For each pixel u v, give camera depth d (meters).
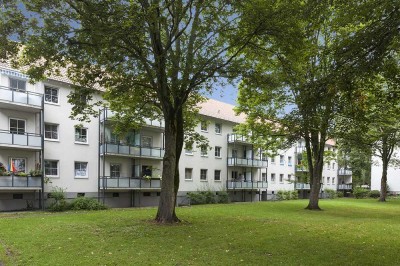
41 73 13.52
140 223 14.39
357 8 8.15
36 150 24.70
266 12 12.14
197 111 19.84
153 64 13.13
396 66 9.16
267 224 15.14
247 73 14.47
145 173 32.31
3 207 23.05
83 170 27.94
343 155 50.78
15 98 22.77
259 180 46.56
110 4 10.85
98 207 24.98
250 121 26.16
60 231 12.12
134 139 31.58
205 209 23.34
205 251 9.15
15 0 11.90
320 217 19.44
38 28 12.17
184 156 36.50
